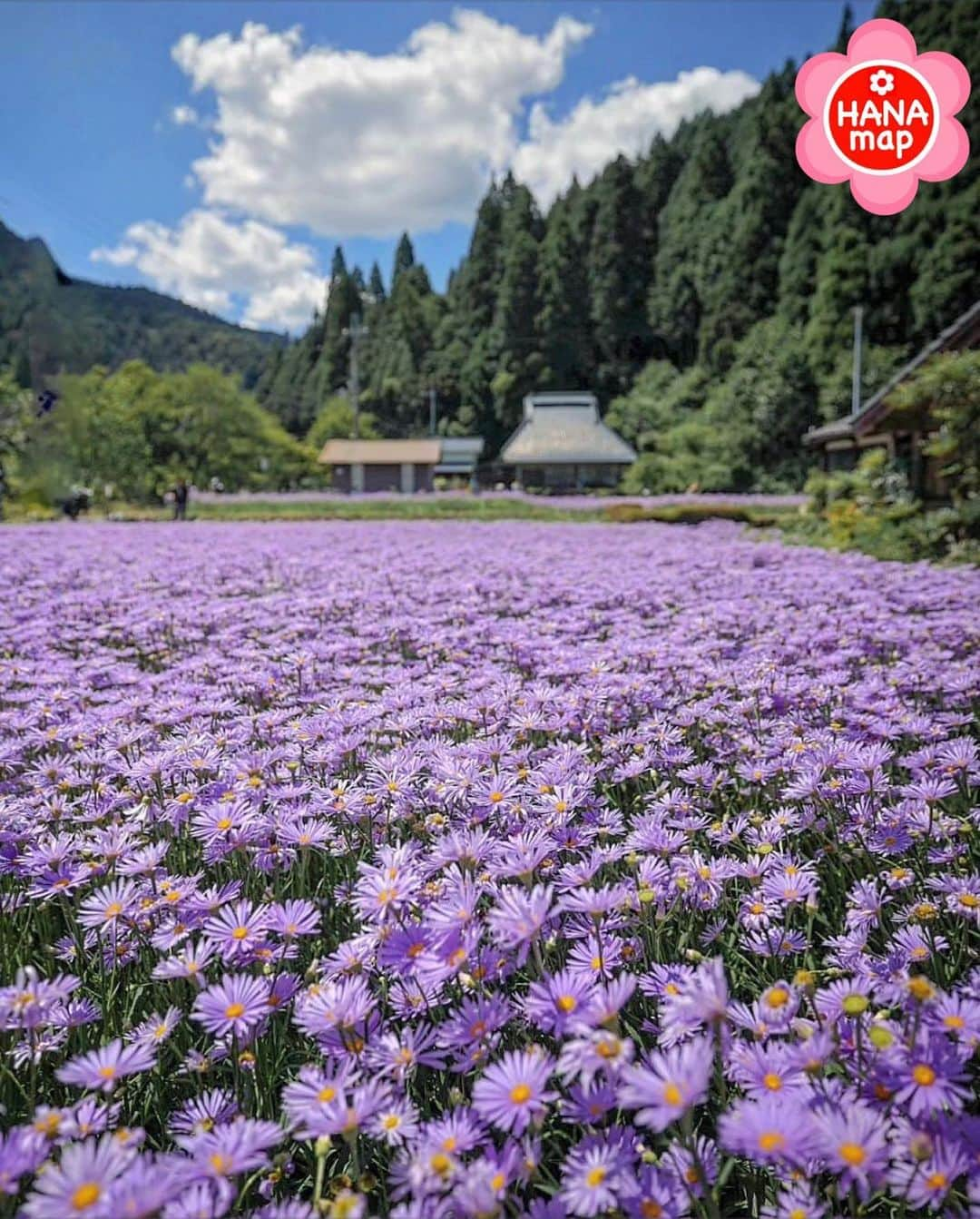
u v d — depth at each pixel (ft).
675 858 6.29
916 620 16.33
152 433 158.30
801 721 9.98
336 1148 4.56
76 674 14.11
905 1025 4.25
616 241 262.67
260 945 5.41
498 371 267.39
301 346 384.06
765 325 173.88
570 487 180.04
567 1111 3.89
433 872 6.10
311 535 52.24
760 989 5.54
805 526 47.78
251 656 15.30
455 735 10.37
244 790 7.70
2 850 7.09
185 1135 4.52
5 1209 3.63
